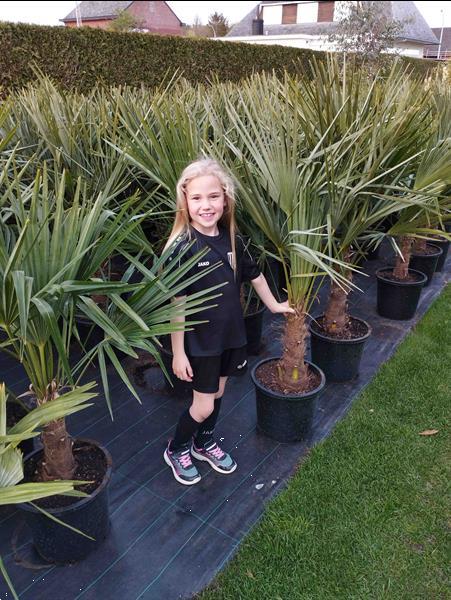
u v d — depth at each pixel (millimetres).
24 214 1466
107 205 2322
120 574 1707
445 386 2896
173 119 2566
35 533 1658
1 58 5219
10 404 2215
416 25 25016
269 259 3340
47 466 1668
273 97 2445
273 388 2330
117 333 1356
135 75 6762
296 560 1771
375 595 1649
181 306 1565
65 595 1632
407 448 2352
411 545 1835
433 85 3652
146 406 2693
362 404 2721
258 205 1958
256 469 2219
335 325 2895
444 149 2350
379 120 2146
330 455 2301
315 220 2098
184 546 1821
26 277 1170
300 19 27281
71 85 5957
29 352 1475
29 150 2873
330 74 2344
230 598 1633
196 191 1807
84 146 2777
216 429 2502
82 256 1318
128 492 2076
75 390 1269
